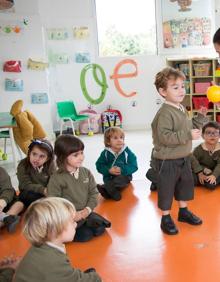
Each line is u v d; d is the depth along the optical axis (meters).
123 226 2.08
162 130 1.88
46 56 5.11
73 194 1.99
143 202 2.43
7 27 4.84
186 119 1.93
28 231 1.19
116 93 5.36
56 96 5.27
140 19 5.28
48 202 1.22
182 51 5.25
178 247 1.79
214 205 2.28
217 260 1.65
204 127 2.67
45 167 2.42
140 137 4.78
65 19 5.09
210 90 2.28
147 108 5.41
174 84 1.85
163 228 1.97
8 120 3.62
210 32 5.19
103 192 2.51
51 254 1.19
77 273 1.26
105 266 1.65
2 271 1.49
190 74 4.95
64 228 1.21
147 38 5.32
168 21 5.20
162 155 1.91
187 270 1.58
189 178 2.00
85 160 3.75
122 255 1.75
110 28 5.29
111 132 2.74
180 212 2.08
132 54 5.36
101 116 5.33
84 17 5.12
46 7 5.02
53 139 5.13
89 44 5.20
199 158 2.72
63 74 5.23
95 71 5.29
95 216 2.00
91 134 5.18
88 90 5.32
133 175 3.09
